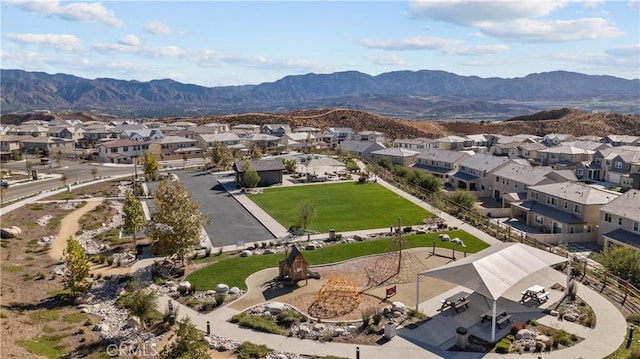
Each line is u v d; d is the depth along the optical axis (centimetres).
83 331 3275
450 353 2947
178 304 3762
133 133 15388
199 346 2497
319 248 5191
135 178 9869
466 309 3534
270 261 4759
